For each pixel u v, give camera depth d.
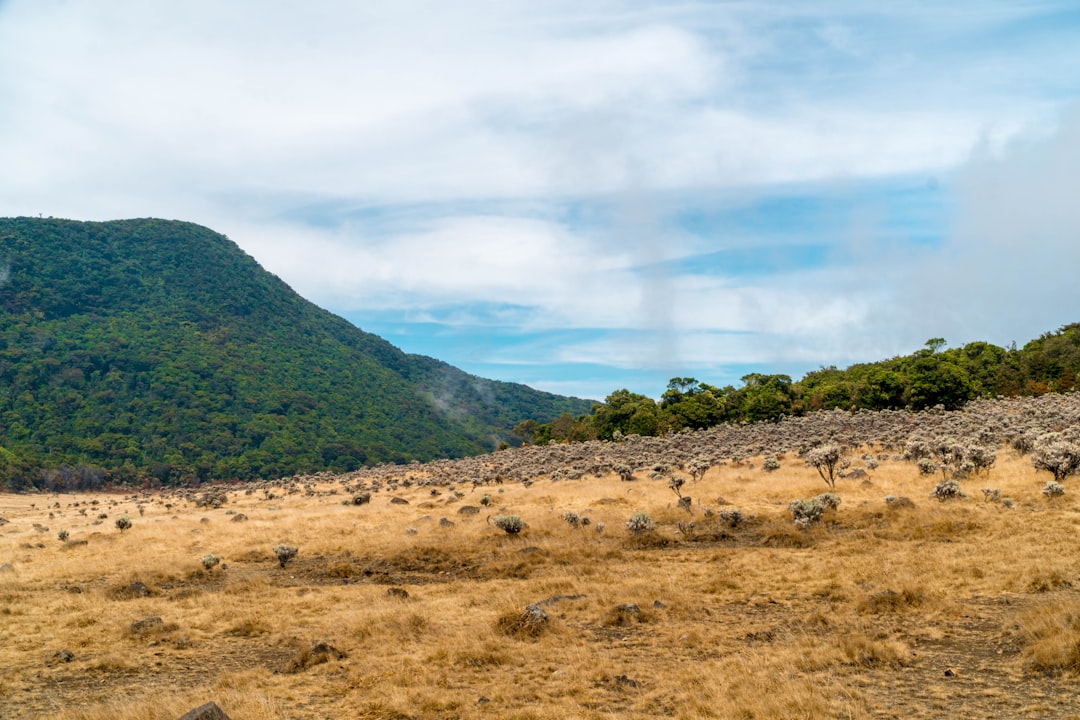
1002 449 39.06
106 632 18.33
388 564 27.28
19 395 184.00
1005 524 21.50
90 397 194.38
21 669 15.53
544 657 14.32
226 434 186.88
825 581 18.36
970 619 14.33
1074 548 17.98
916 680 11.52
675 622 16.28
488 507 40.69
